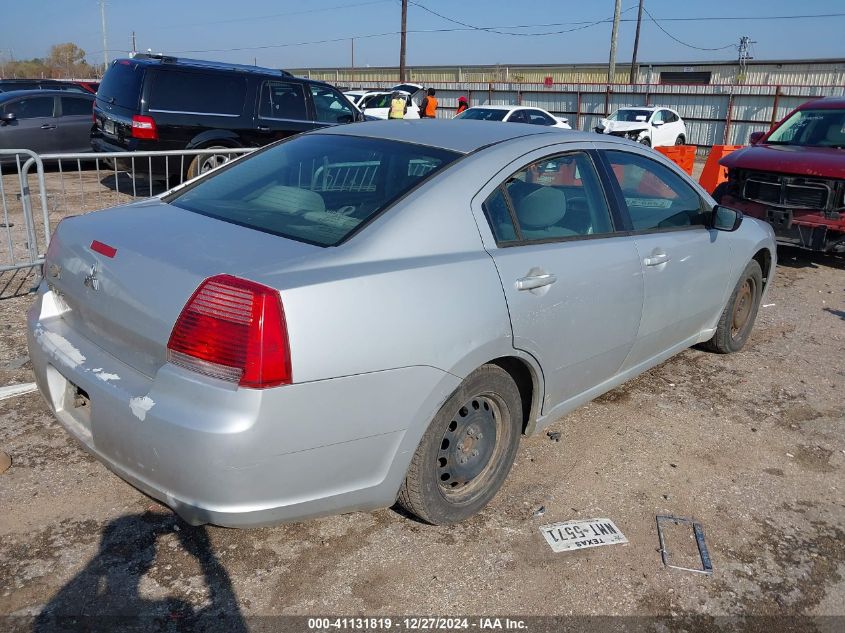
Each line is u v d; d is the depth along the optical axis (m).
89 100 13.75
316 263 2.46
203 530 2.93
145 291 2.43
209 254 2.51
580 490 3.37
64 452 3.42
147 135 9.42
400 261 2.61
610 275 3.40
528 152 3.23
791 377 4.86
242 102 10.09
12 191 11.24
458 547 2.91
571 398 3.50
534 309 2.97
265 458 2.27
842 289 7.32
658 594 2.71
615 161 3.72
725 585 2.78
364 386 2.42
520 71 47.34
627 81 40.44
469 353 2.69
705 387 4.62
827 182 7.41
